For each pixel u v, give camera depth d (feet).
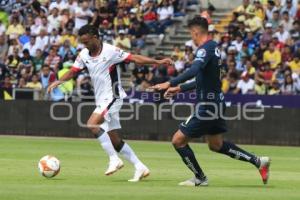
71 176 131.95
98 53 126.62
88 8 317.42
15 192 103.24
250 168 157.58
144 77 272.72
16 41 314.35
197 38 116.98
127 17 309.83
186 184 119.14
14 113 276.41
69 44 295.89
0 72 298.97
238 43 280.31
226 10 324.19
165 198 98.89
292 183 126.52
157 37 310.24
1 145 222.07
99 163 163.43
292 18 289.12
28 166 150.82
